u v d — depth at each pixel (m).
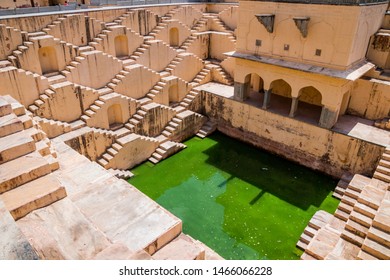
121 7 18.78
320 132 15.71
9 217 3.78
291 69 15.63
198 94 20.70
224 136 20.52
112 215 6.29
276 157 17.95
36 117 13.96
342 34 13.34
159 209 6.54
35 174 5.79
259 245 11.91
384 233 8.73
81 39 16.77
